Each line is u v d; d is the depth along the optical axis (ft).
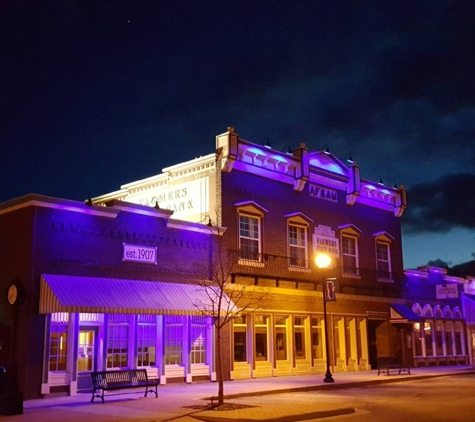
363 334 113.70
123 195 107.86
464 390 73.61
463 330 142.31
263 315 94.02
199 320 83.56
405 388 77.30
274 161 100.42
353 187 115.65
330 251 109.40
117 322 73.82
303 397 65.36
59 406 56.44
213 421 46.80
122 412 51.52
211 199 92.22
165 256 79.92
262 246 96.02
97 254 71.82
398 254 127.03
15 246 67.56
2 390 54.95
